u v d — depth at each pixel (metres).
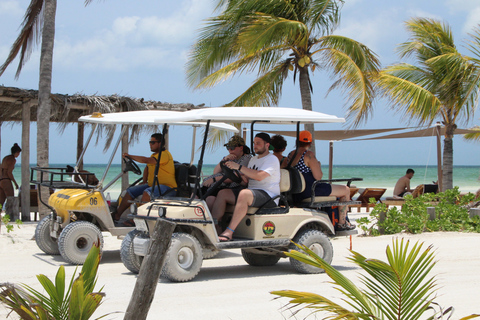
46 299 2.77
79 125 15.84
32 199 12.65
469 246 8.18
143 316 2.77
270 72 13.99
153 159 7.08
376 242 9.01
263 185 6.30
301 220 6.48
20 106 13.23
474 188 46.06
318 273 6.48
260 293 5.17
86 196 7.09
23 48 12.09
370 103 13.33
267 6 12.91
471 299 4.70
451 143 15.44
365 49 13.32
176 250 5.77
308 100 13.66
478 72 13.70
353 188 15.34
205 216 5.95
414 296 2.68
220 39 13.22
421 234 9.62
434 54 15.55
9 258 7.53
